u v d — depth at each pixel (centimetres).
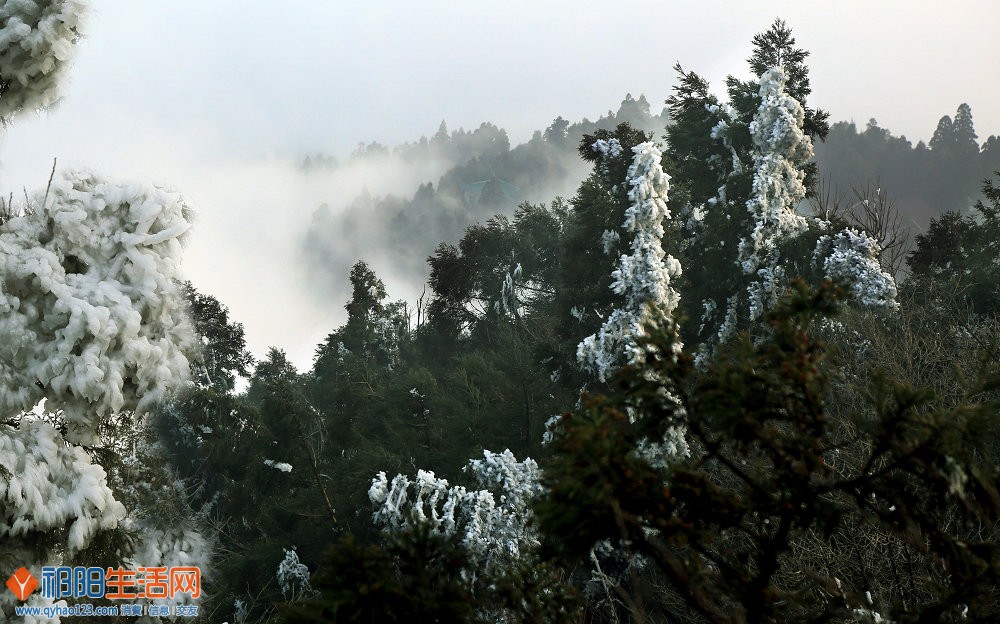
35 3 1104
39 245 1095
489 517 1850
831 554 1202
